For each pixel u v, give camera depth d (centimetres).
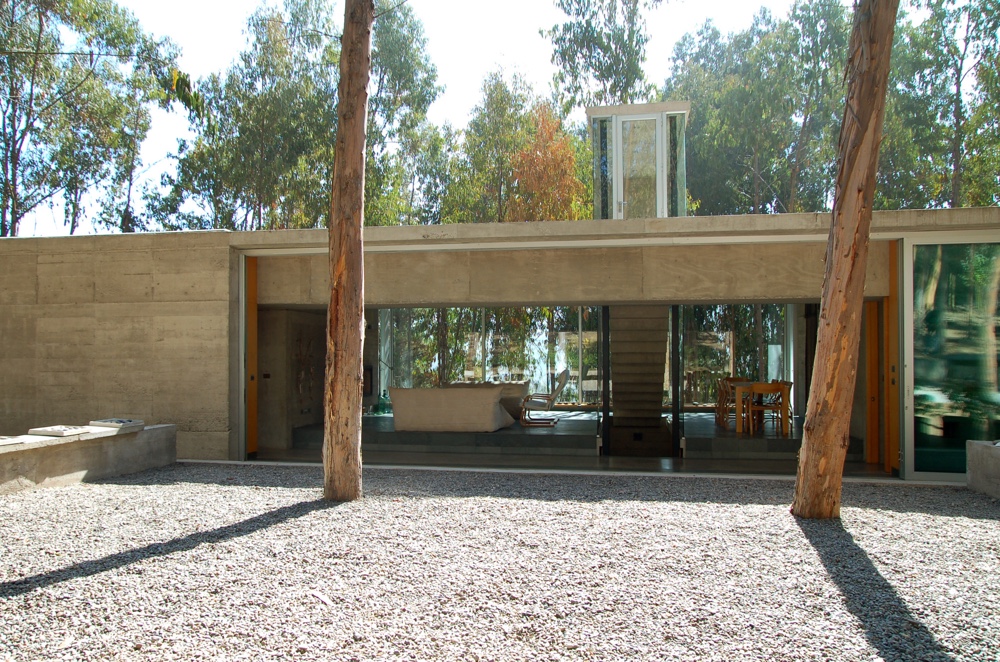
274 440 1108
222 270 932
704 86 2512
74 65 2091
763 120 2306
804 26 2256
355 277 648
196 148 2358
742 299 889
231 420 935
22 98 2052
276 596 394
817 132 2355
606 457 1009
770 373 1202
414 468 859
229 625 353
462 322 1342
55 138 2145
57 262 974
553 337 1288
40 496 671
